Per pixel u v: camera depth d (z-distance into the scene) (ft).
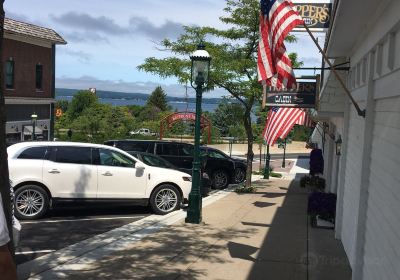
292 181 79.30
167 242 30.68
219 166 65.05
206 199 52.11
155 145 60.54
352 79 30.17
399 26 16.16
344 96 34.35
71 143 39.86
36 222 37.09
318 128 78.23
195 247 29.53
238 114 63.77
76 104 224.74
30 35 117.39
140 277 23.21
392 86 16.76
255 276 23.86
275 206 47.93
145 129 177.88
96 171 39.60
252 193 59.47
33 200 38.04
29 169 37.83
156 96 298.35
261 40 25.20
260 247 29.89
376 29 20.06
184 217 39.83
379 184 18.72
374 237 19.04
